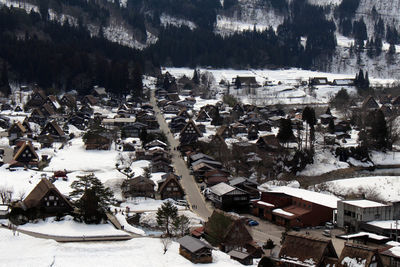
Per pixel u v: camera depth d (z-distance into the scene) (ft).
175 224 254.06
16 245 225.15
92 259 217.15
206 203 309.83
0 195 295.69
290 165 398.21
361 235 257.14
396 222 266.16
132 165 378.73
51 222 261.44
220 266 214.90
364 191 342.85
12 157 387.55
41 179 307.58
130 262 216.33
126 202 305.32
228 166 388.98
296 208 297.94
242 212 307.99
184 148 422.00
